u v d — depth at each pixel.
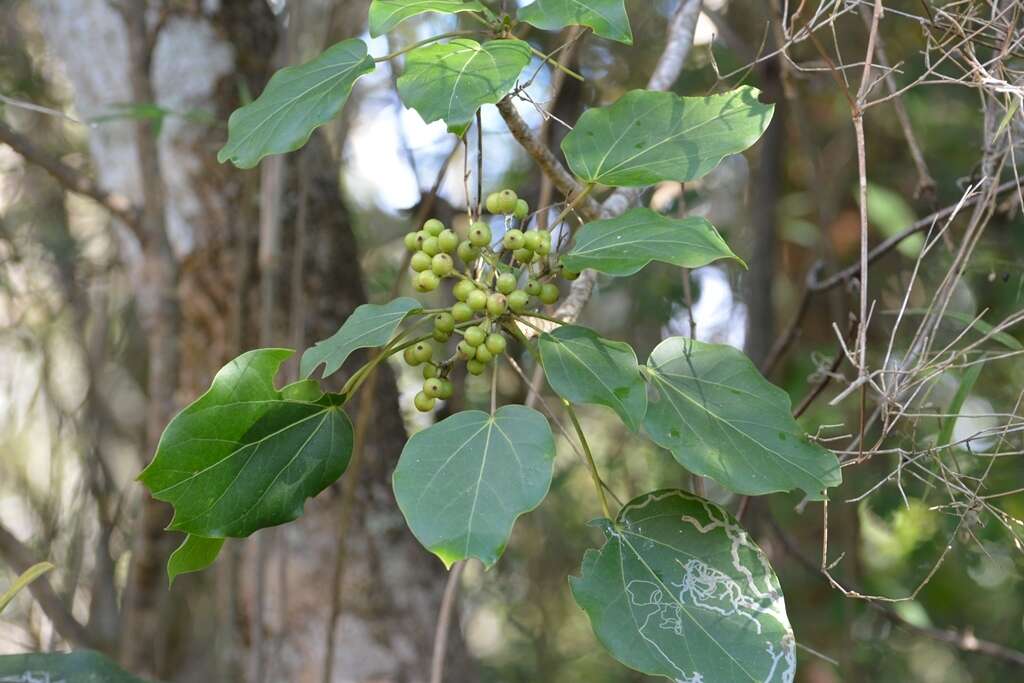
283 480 1.14
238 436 1.13
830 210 2.25
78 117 1.86
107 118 1.51
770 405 1.13
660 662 1.08
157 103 1.80
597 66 2.26
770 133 2.21
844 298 1.92
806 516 2.31
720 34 2.05
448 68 1.08
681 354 1.14
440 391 1.14
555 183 1.23
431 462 1.07
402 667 1.79
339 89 1.13
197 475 1.13
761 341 2.17
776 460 1.12
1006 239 1.73
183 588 2.36
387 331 1.12
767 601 1.10
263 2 1.93
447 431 1.08
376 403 1.87
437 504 1.06
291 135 1.12
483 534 1.05
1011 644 2.18
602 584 1.10
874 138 2.37
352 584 1.79
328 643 1.53
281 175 1.53
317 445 1.15
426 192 1.87
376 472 1.84
